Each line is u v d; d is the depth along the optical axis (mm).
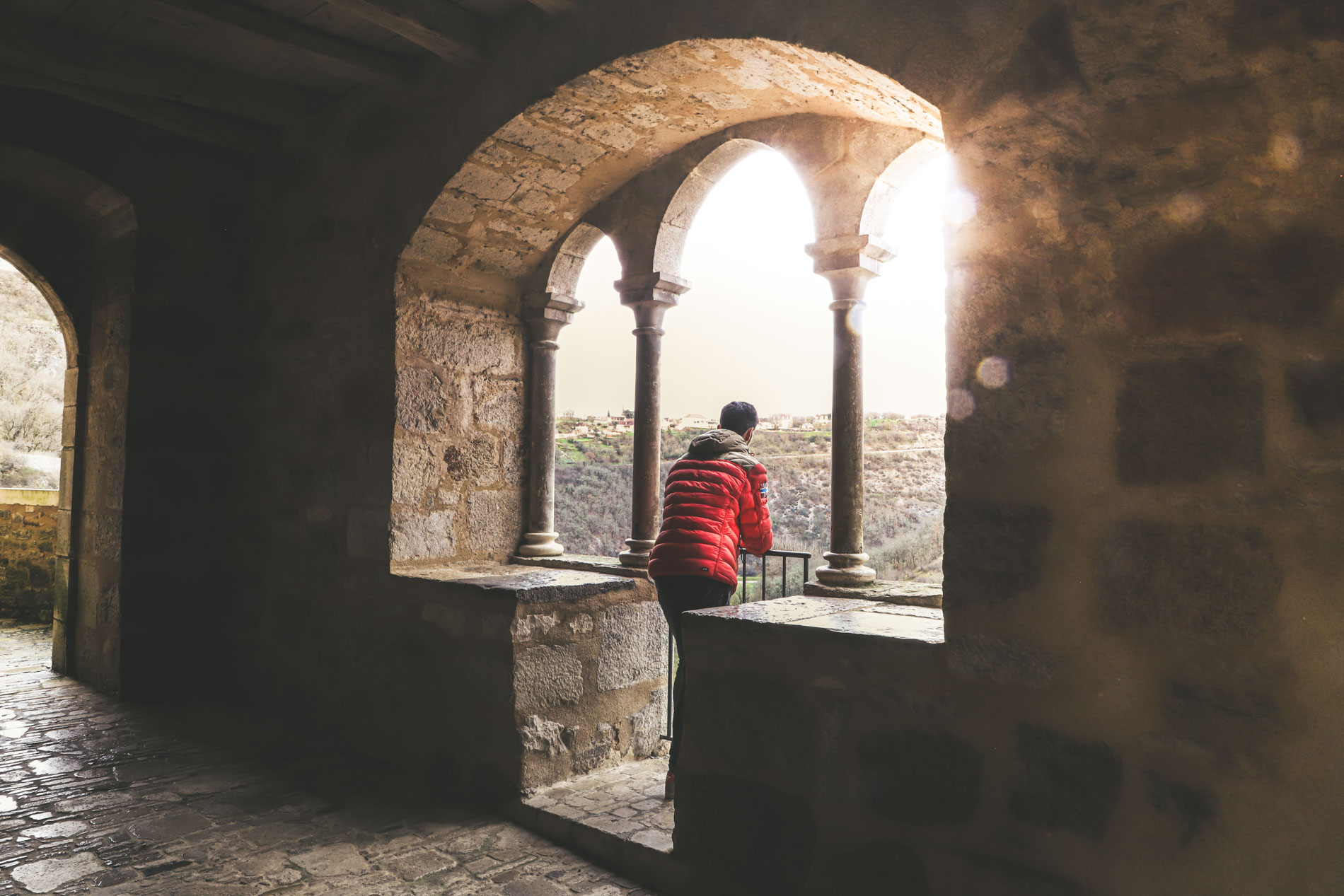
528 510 3955
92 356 4590
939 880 1875
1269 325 1527
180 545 4297
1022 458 1801
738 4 2385
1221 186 1584
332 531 3752
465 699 3082
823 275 2789
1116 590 1670
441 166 3301
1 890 2283
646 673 3387
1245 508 1538
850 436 2727
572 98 2943
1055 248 1776
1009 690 1793
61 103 3895
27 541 6320
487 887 2369
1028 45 1825
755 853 2195
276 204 4242
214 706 4148
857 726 2018
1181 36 1630
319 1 2973
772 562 5328
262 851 2561
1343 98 1466
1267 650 1506
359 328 3658
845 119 2787
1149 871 1614
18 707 4062
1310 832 1459
